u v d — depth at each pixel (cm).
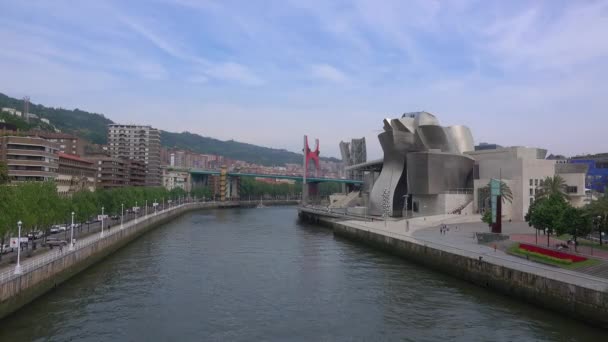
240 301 4450
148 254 7231
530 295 4266
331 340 3431
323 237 10081
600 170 15562
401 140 12850
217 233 10619
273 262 6562
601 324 3503
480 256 5181
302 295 4678
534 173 10856
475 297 4581
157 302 4381
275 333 3575
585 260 4547
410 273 5822
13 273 4016
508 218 10700
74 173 13488
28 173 10625
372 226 9700
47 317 3872
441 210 11594
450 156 11856
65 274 5122
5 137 10544
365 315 4016
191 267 6106
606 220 5619
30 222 5359
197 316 3972
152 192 15412
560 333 3491
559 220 5588
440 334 3534
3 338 3356
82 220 7744
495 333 3528
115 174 16712
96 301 4384
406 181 13212
